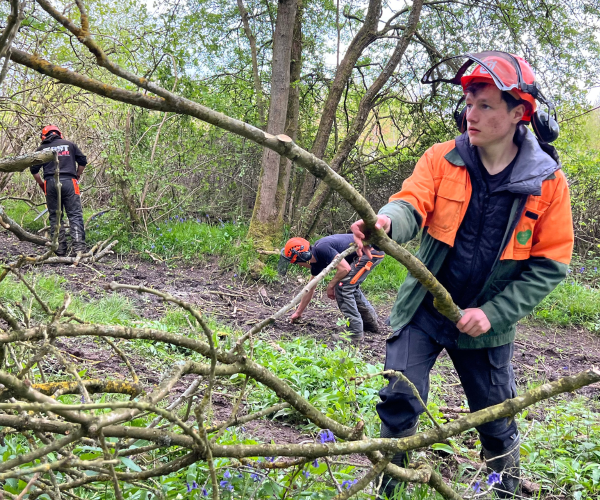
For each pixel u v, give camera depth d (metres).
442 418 4.15
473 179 2.51
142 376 4.17
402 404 2.54
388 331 7.32
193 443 1.59
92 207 12.09
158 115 11.13
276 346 5.11
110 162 10.12
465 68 2.50
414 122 11.91
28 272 6.86
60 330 1.44
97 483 2.18
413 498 2.50
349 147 10.33
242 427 3.41
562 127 11.99
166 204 11.33
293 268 9.42
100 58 1.20
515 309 2.47
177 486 2.29
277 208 9.83
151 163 10.31
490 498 2.62
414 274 2.14
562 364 6.78
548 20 10.34
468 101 2.41
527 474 3.37
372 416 3.95
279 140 1.56
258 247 9.41
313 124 12.98
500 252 2.49
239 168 13.16
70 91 10.66
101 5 10.16
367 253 2.05
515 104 2.35
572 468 3.33
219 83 12.27
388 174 12.80
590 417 4.10
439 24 11.08
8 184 11.50
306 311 7.91
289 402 1.83
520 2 10.46
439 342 2.58
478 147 2.52
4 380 1.19
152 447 1.76
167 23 10.43
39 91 10.07
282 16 9.06
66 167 8.48
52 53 9.34
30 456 1.29
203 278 8.96
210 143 12.12
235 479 2.26
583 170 12.24
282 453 1.73
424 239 2.66
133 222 10.38
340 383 4.32
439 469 3.32
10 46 1.16
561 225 2.50
